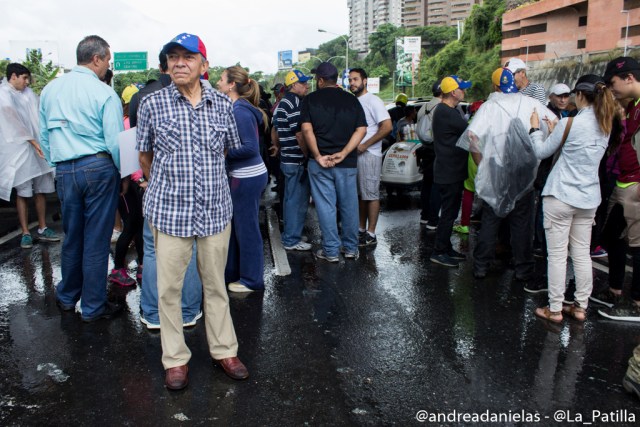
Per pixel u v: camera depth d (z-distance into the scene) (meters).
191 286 4.01
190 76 2.89
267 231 7.12
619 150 4.24
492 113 4.91
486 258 5.18
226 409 3.00
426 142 7.03
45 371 3.41
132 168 3.75
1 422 2.87
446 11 140.00
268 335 3.94
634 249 4.25
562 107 5.95
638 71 3.87
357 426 2.86
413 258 5.88
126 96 5.37
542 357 3.62
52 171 6.48
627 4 51.19
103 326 4.10
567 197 3.96
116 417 2.92
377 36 123.00
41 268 5.49
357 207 5.76
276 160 8.11
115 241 6.45
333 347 3.76
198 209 2.99
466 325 4.13
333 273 5.36
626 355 3.67
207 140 2.97
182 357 3.26
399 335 3.95
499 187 4.88
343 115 5.39
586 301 4.21
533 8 64.50
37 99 6.38
